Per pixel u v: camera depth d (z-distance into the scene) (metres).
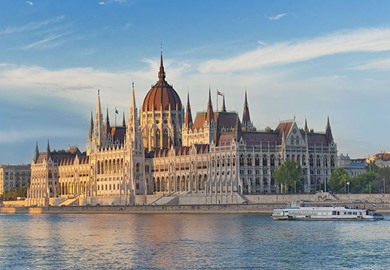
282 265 163.12
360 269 157.75
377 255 175.62
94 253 185.62
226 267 161.25
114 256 179.50
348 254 177.75
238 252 182.75
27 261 173.75
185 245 198.25
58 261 173.00
